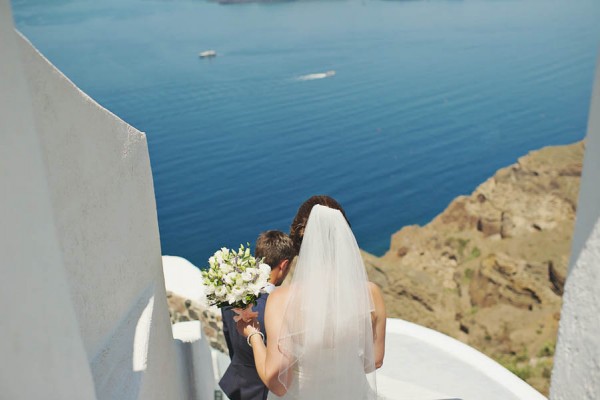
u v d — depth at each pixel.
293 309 2.40
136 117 169.50
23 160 1.63
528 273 33.06
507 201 49.28
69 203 1.96
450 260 47.69
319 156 138.00
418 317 30.22
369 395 2.62
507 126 148.12
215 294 2.78
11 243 1.67
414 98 173.25
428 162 131.75
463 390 3.76
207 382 4.15
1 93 1.54
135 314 2.59
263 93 188.12
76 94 2.04
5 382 1.86
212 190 124.69
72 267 1.98
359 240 107.44
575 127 144.88
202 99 184.50
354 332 2.40
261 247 3.10
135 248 2.68
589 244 1.83
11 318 1.78
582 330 1.87
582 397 1.87
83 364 1.92
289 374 2.44
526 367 23.16
